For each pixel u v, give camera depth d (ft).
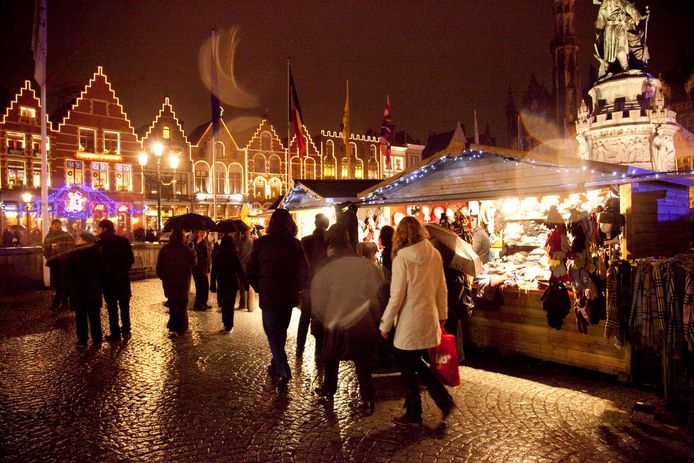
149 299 44.09
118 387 18.81
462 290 20.71
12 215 107.55
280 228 18.89
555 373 20.18
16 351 24.40
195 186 132.77
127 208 121.49
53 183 112.68
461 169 25.98
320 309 16.47
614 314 17.29
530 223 29.73
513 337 22.41
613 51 56.18
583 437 13.89
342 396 17.65
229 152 138.62
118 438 14.29
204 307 37.63
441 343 15.83
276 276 18.56
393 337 15.93
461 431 14.44
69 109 115.55
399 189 29.14
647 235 19.86
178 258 27.81
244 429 14.84
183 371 20.85
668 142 54.80
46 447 13.73
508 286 22.63
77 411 16.39
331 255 16.38
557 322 20.03
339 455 13.05
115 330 26.86
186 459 12.96
